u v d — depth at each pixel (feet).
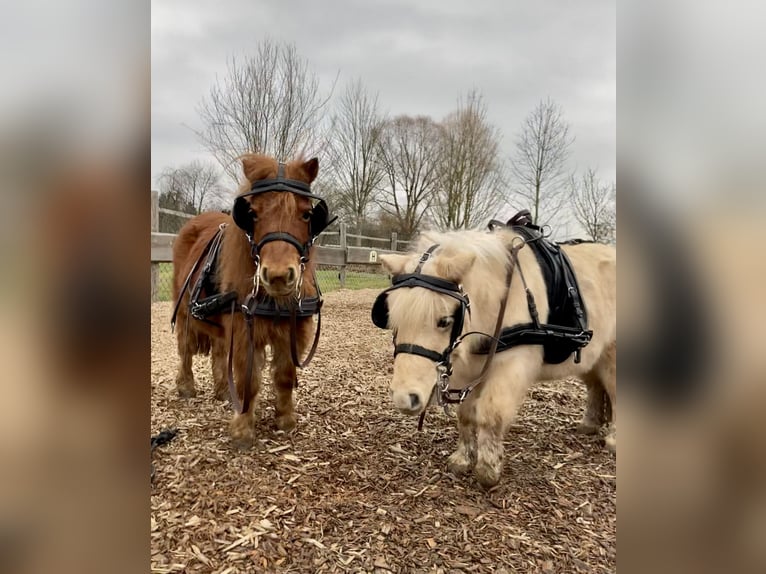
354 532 8.32
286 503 8.98
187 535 7.81
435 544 8.13
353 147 76.28
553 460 11.68
